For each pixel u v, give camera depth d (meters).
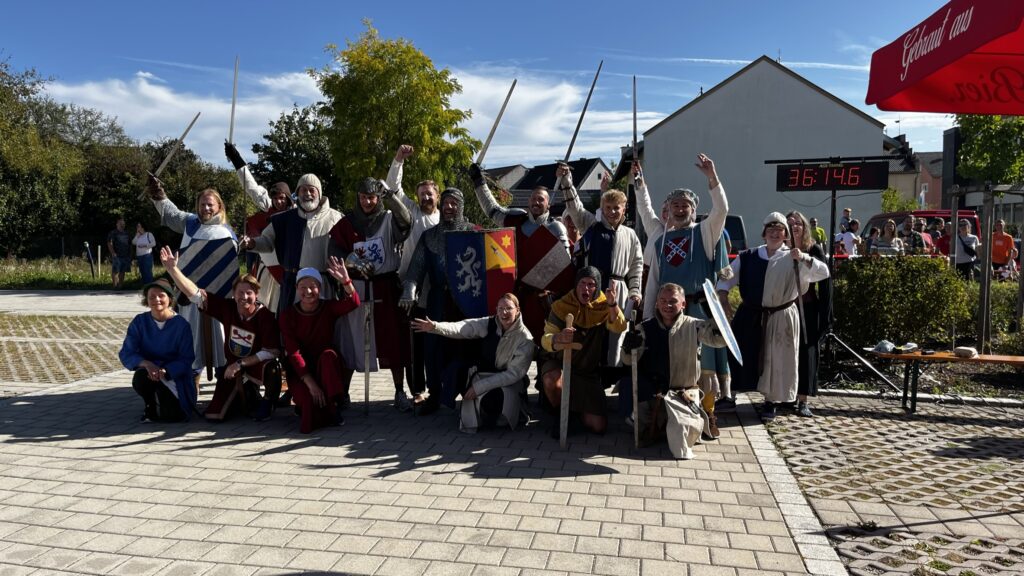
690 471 4.80
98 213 31.50
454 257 6.00
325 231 6.54
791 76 31.22
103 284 20.23
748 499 4.30
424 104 19.95
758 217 31.94
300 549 3.63
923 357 6.25
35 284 20.67
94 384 7.57
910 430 5.82
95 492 4.43
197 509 4.15
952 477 4.71
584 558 3.53
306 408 5.71
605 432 5.66
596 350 5.50
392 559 3.52
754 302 6.09
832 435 5.66
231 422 6.06
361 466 4.90
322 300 5.98
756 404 6.65
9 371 8.30
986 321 8.68
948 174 38.91
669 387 5.37
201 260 6.50
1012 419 6.15
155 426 5.93
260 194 7.73
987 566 3.47
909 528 3.89
